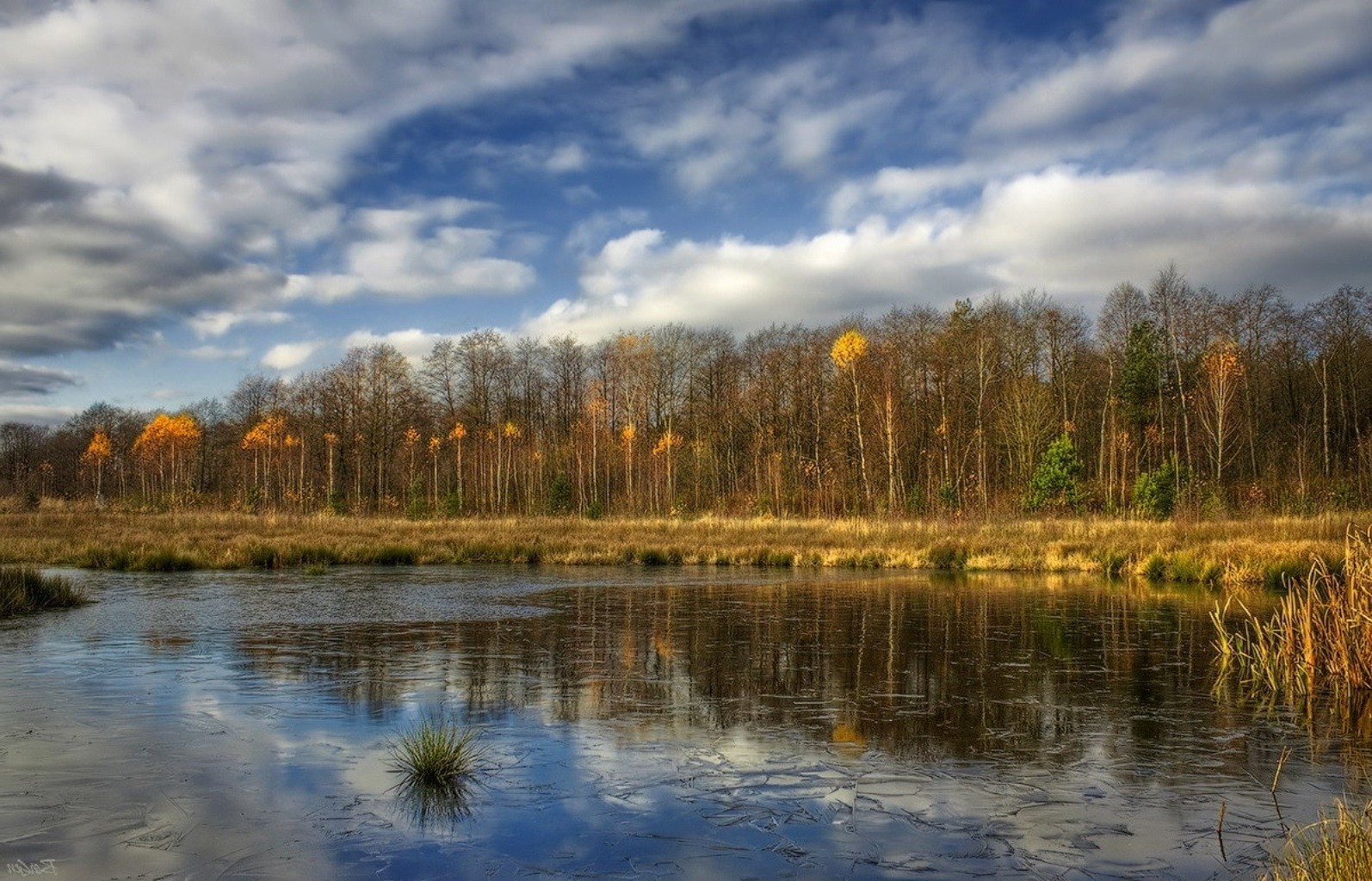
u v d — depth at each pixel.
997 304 54.69
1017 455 48.28
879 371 50.66
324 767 6.84
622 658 11.52
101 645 11.91
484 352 66.12
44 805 5.93
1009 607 16.72
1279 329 52.88
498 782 6.57
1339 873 4.43
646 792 6.44
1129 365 49.72
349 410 64.44
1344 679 9.84
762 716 8.67
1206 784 6.77
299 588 19.25
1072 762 7.28
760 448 57.88
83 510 41.44
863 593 19.19
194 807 5.94
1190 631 13.94
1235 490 40.62
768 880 4.98
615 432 64.19
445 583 20.64
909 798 6.38
